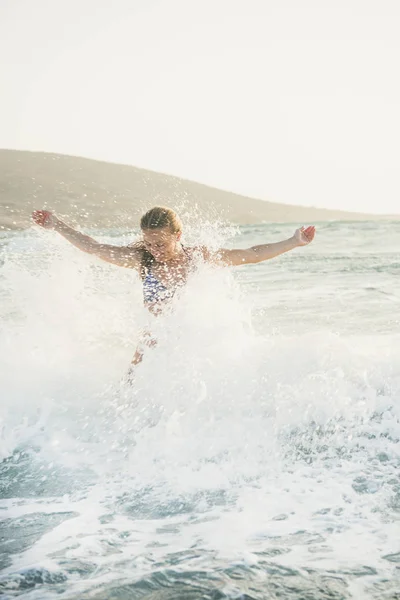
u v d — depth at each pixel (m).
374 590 1.57
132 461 2.60
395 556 1.76
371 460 2.52
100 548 1.87
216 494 2.27
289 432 2.79
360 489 2.26
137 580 1.65
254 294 6.88
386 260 10.12
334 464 2.50
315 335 3.76
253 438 2.75
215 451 2.65
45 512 2.16
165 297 3.52
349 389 3.13
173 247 3.50
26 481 2.44
